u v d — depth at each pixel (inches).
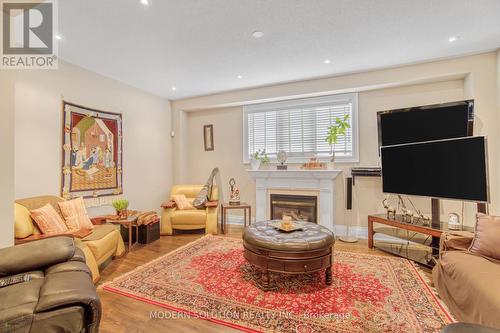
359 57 126.5
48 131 118.7
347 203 152.8
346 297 84.0
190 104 197.8
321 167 160.1
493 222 77.8
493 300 54.9
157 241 148.5
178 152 202.7
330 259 92.5
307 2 83.4
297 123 174.7
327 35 105.1
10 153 74.6
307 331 67.2
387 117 135.8
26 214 97.8
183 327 69.3
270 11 88.4
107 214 149.0
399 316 73.2
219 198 199.0
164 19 92.4
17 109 107.2
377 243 143.9
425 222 118.9
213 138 201.8
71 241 70.0
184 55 123.2
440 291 83.1
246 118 189.5
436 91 138.9
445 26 98.4
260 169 179.8
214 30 100.6
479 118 121.1
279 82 163.3
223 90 180.2
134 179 170.4
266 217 175.9
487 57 120.9
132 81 160.2
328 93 159.3
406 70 136.1
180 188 185.5
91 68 138.1
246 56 125.0
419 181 119.9
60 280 53.3
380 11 88.8
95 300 48.9
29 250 62.2
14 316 43.4
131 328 68.8
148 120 182.9
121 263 114.2
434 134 122.3
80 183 133.9
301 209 167.3
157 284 93.5
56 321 44.8
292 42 111.1
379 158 150.6
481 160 98.0
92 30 99.1
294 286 91.9
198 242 144.9
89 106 139.8
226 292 87.7
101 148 146.4
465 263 71.7
